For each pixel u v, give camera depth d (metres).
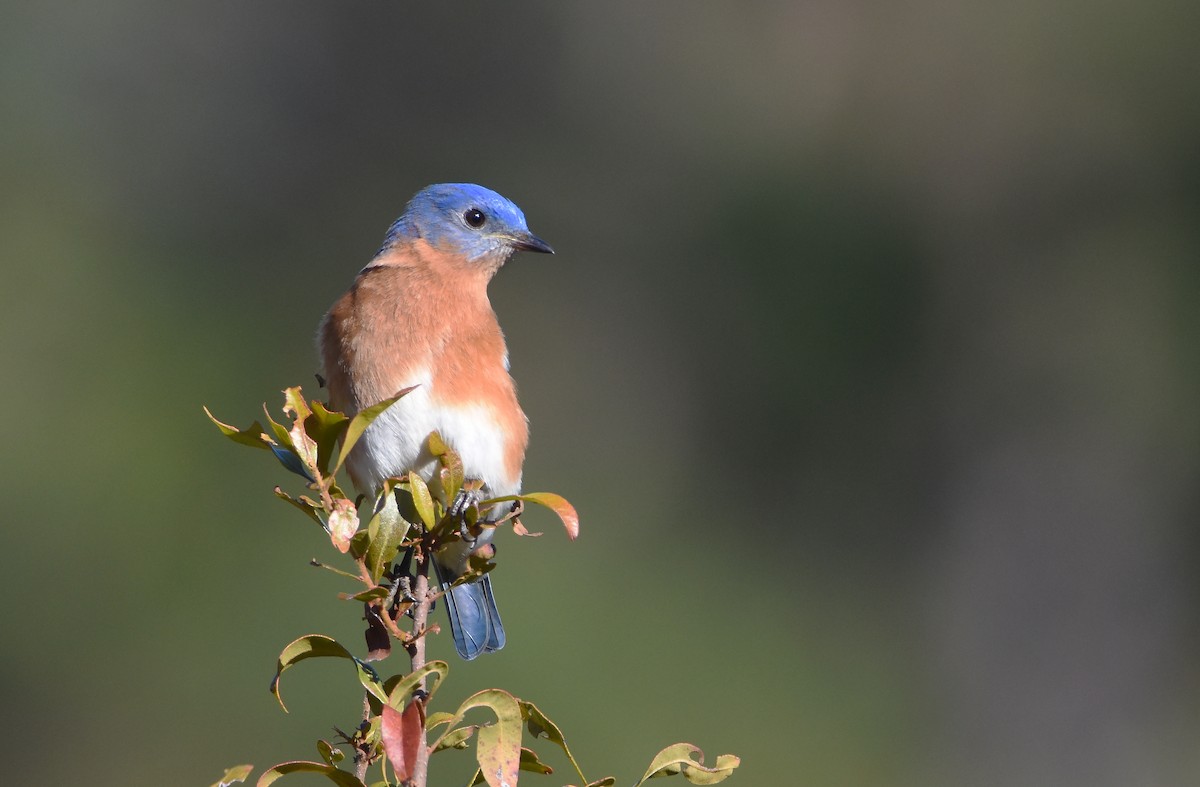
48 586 14.28
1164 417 18.30
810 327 17.98
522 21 19.45
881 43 19.17
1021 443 18.39
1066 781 18.19
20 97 17.89
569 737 14.02
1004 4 18.77
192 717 13.83
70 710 13.98
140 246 17.75
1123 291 18.38
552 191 18.97
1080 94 18.61
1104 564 18.42
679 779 11.92
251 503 14.95
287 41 19.23
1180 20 18.22
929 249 18.56
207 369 16.39
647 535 17.20
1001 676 18.41
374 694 4.15
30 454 14.88
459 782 12.52
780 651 16.59
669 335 18.20
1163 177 18.33
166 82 18.72
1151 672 18.48
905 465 18.02
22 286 16.53
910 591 18.03
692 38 19.52
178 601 14.35
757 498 17.72
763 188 18.64
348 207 18.97
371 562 4.36
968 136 18.83
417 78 19.31
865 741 16.53
